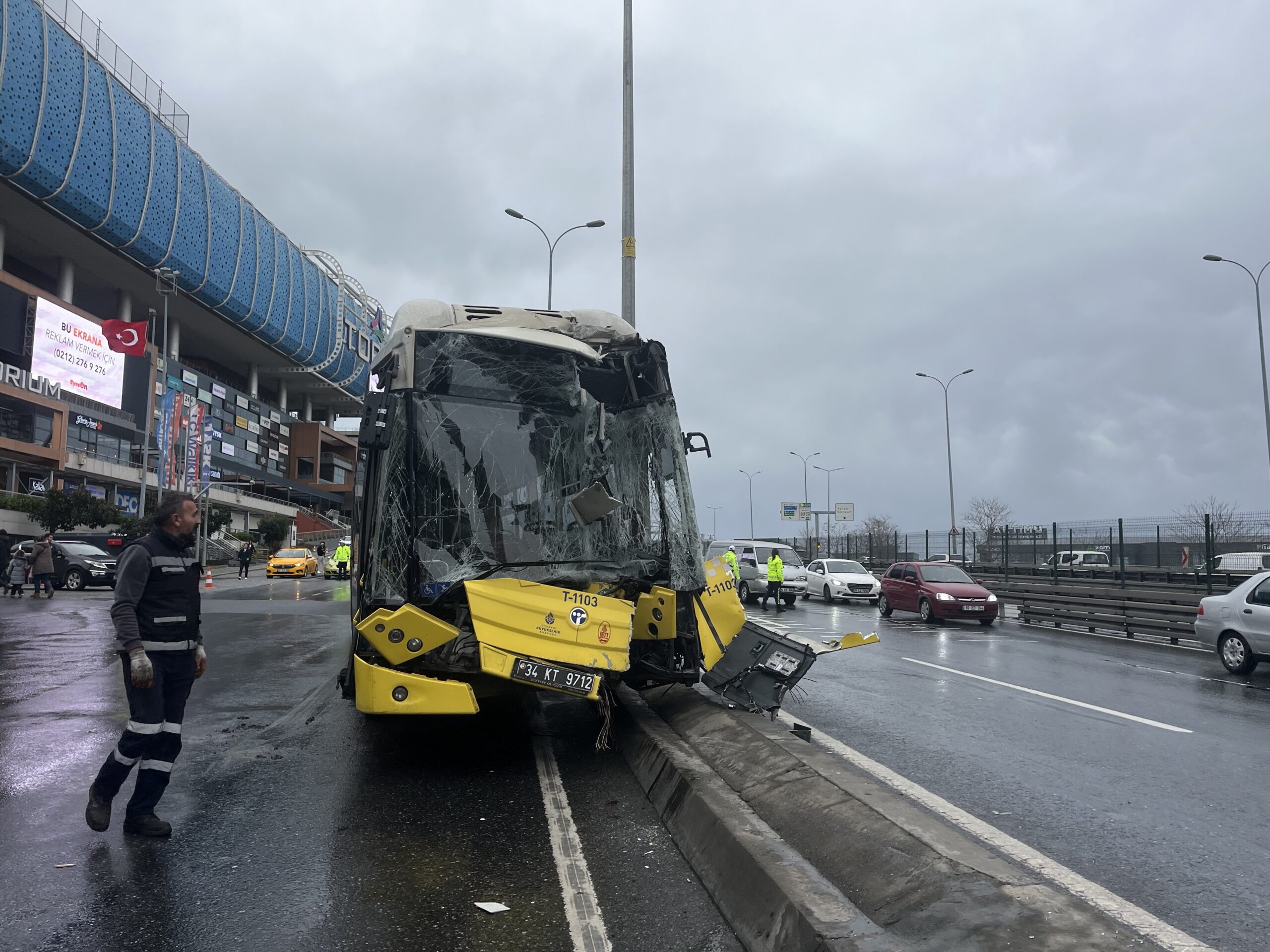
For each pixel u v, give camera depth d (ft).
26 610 66.28
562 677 19.85
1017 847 15.57
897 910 10.78
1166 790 19.56
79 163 174.29
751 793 16.01
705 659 23.68
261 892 13.30
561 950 11.44
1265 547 79.10
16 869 14.17
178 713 16.20
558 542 22.91
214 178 226.58
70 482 184.75
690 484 24.64
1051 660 44.37
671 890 13.55
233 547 204.95
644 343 25.75
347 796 18.54
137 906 12.73
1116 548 89.86
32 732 24.16
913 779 20.24
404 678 19.57
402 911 12.67
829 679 36.27
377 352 27.40
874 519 303.48
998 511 247.09
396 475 21.88
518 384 23.49
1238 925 12.30
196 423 174.40
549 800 18.43
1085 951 9.28
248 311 247.29
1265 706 31.17
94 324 194.59
